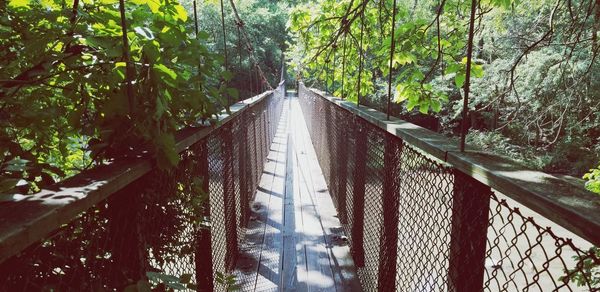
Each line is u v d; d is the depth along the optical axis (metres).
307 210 4.80
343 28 3.31
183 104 1.51
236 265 3.39
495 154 1.29
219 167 2.65
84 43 1.38
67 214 0.76
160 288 1.27
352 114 3.50
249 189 4.64
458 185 1.30
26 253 0.88
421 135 1.67
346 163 3.94
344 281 3.16
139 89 1.24
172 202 1.56
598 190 5.08
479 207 1.19
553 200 0.79
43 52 1.40
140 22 1.47
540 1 4.79
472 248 1.22
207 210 2.13
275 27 24.89
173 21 1.52
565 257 6.19
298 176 6.48
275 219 4.51
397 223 2.01
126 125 1.24
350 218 3.67
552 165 11.05
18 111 1.50
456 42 3.31
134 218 1.19
